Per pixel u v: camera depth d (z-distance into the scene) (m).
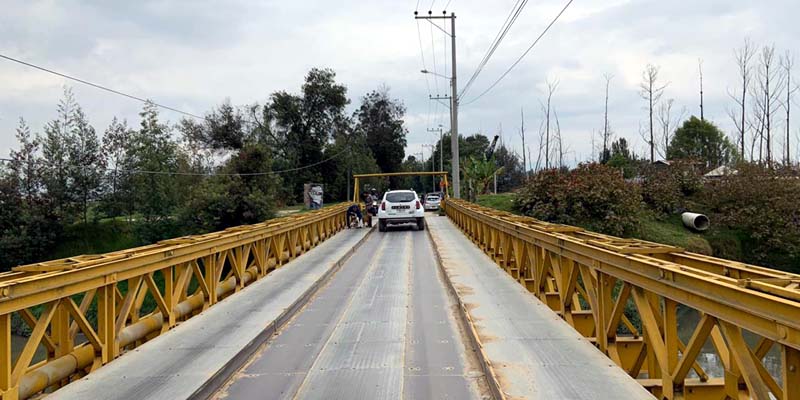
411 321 8.44
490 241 14.97
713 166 41.12
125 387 5.25
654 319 4.99
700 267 5.29
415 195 25.84
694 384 5.50
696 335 4.14
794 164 29.09
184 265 8.34
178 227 33.09
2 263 29.80
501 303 8.66
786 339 3.10
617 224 23.77
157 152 34.94
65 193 31.70
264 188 35.19
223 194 32.31
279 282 11.24
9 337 4.72
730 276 4.84
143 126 35.03
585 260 6.50
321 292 11.07
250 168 35.78
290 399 5.34
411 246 19.48
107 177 33.50
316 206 48.09
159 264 7.38
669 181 27.39
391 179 80.31
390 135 78.81
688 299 4.16
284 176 60.12
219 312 8.52
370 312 9.09
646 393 4.73
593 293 6.52
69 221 31.81
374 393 5.41
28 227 30.14
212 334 7.15
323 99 64.06
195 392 5.12
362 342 7.25
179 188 34.72
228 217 32.47
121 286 16.95
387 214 25.33
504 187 61.78
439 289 11.09
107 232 33.03
